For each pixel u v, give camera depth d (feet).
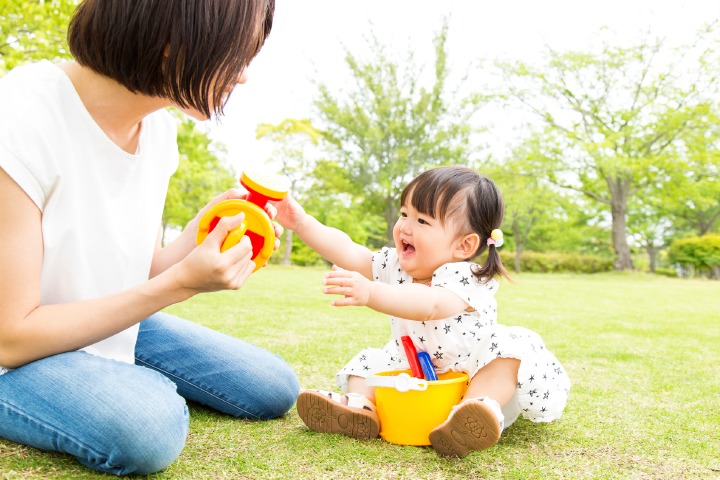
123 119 3.95
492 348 4.61
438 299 4.55
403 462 4.01
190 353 4.89
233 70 3.35
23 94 3.58
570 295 23.95
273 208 4.44
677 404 5.87
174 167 4.72
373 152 58.90
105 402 3.43
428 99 58.34
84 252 3.86
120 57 3.25
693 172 53.72
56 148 3.59
